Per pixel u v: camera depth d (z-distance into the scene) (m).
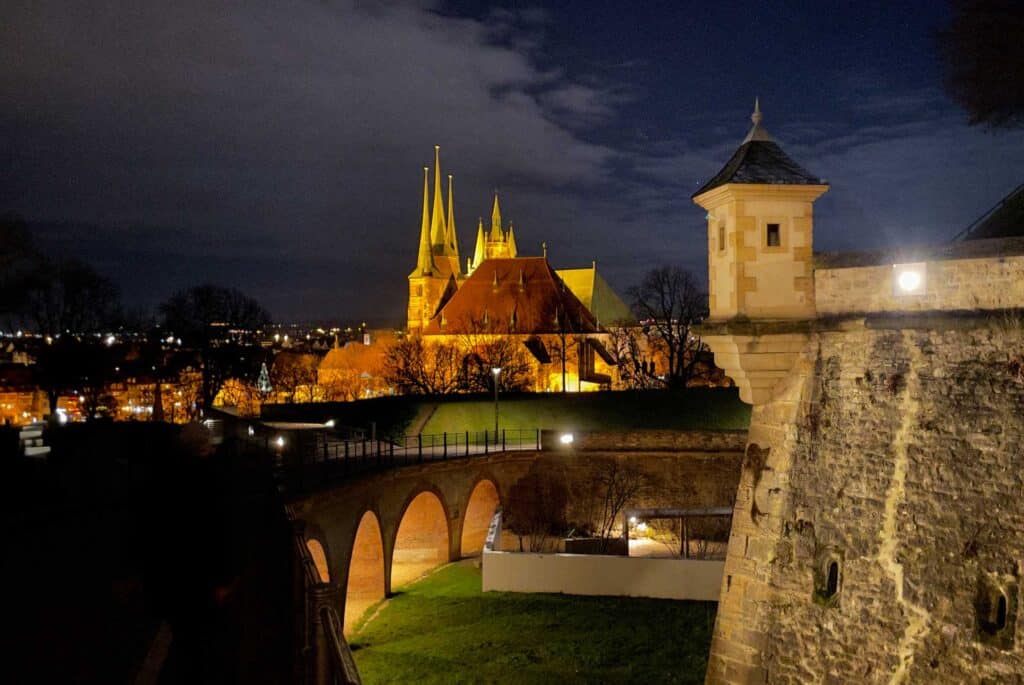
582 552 46.47
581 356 120.06
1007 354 16.09
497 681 30.02
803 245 20.02
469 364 107.50
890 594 17.11
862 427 18.33
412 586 46.47
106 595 16.81
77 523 23.78
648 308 100.88
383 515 44.47
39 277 58.97
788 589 19.06
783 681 18.69
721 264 20.73
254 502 27.33
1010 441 15.70
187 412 95.06
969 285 16.84
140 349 93.25
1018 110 34.03
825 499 18.73
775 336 19.70
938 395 17.05
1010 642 14.98
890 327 18.16
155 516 16.55
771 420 20.23
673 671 30.22
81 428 47.50
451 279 165.00
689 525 54.59
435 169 175.00
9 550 20.77
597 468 57.16
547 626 36.12
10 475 29.73
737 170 20.20
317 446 50.94
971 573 15.83
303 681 16.19
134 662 13.41
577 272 157.50
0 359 115.00
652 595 40.19
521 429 68.38
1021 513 15.24
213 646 15.52
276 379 126.81
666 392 74.50
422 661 32.94
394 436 66.50
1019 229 27.53
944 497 16.55
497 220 180.75
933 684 16.03
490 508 57.62
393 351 124.12
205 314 94.25
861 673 17.30
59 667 13.21
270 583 23.22
